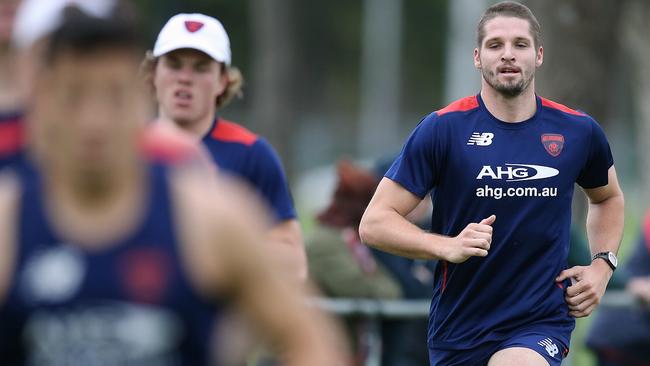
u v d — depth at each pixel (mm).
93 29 9070
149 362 9258
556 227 19453
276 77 100438
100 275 9180
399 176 19562
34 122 9609
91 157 9125
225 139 19125
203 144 19047
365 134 158625
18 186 9391
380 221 19406
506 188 19297
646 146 71125
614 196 20469
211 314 9438
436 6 186375
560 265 19609
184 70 19000
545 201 19359
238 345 10047
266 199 19094
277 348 9719
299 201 99438
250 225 9516
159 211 9320
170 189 9391
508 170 19250
